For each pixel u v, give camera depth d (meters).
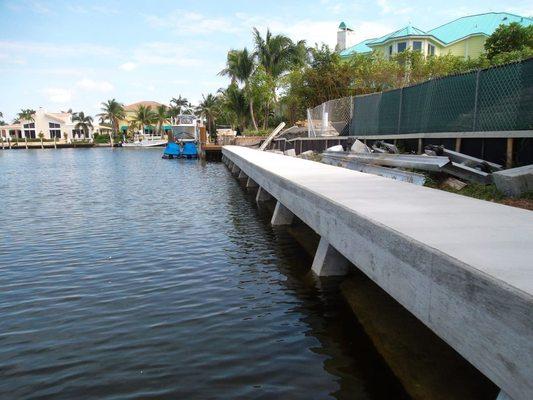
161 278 7.02
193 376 4.10
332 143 19.27
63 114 135.50
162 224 11.50
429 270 3.27
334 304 5.75
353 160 13.18
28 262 8.09
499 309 2.52
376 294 5.82
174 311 5.65
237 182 22.55
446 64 27.92
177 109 115.50
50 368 4.31
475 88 10.01
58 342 4.86
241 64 45.41
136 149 102.00
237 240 9.51
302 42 44.06
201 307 5.76
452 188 8.63
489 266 2.90
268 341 4.77
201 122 58.72
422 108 12.47
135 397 3.79
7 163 48.31
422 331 4.79
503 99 9.15
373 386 3.90
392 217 4.62
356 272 6.75
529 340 2.29
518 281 2.59
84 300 6.12
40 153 85.94
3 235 10.42
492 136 9.19
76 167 39.12
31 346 4.77
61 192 19.52
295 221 11.20
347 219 5.09
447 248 3.38
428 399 3.64
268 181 11.12
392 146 13.22
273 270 7.30
